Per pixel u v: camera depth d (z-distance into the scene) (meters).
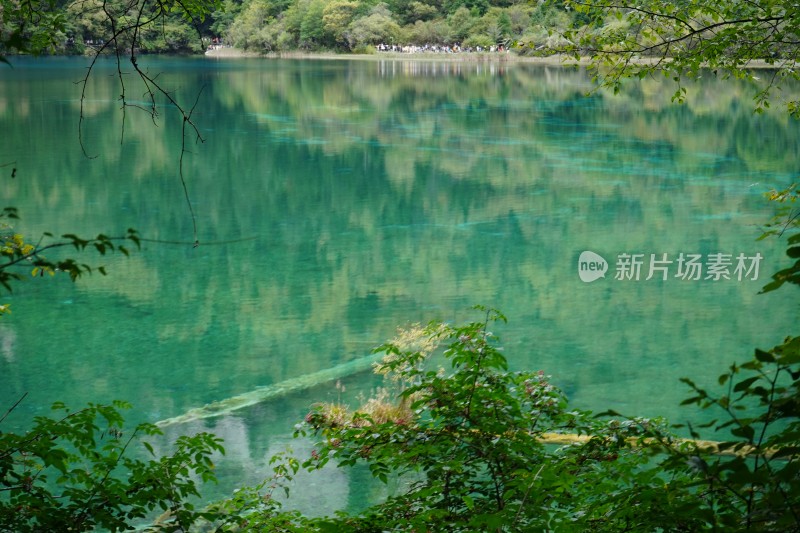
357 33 80.81
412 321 14.25
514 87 52.44
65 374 11.43
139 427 3.64
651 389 10.74
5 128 35.09
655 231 20.14
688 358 11.94
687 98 46.31
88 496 3.29
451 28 79.38
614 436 3.66
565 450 3.68
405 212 23.03
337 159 30.44
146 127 36.56
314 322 14.12
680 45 5.83
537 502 3.02
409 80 55.94
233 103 44.00
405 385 10.11
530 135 34.81
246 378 11.33
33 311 14.25
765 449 2.04
